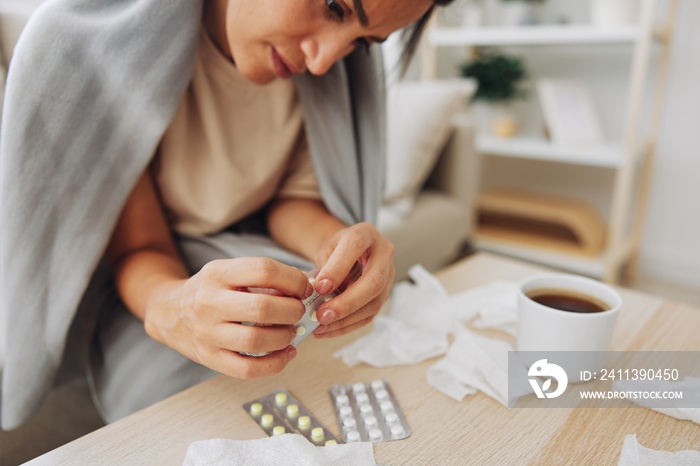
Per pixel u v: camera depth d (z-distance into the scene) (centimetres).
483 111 204
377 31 48
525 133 197
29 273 53
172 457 36
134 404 57
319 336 43
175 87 53
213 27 59
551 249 173
